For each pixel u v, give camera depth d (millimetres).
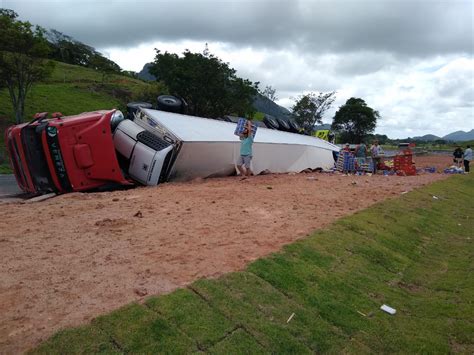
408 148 21938
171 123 14023
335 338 4664
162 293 4531
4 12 26625
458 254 8969
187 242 6371
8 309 4070
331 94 57094
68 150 11000
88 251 5781
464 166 26828
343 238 7590
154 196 10023
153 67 36219
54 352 3441
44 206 8844
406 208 11445
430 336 5230
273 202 9891
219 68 35719
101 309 4109
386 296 6066
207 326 4137
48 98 40344
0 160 22000
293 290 5301
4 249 5777
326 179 15836
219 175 14805
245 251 6129
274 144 17547
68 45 75500
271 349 4129
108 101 46875
